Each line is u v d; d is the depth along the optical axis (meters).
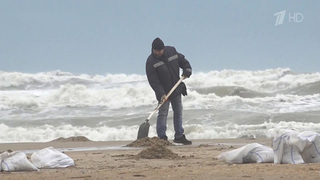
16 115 89.12
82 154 37.44
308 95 95.81
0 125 74.25
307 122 74.12
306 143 26.95
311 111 82.62
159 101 47.69
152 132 70.38
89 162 31.38
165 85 47.91
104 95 98.44
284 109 84.81
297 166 25.30
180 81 48.00
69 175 23.77
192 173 23.11
